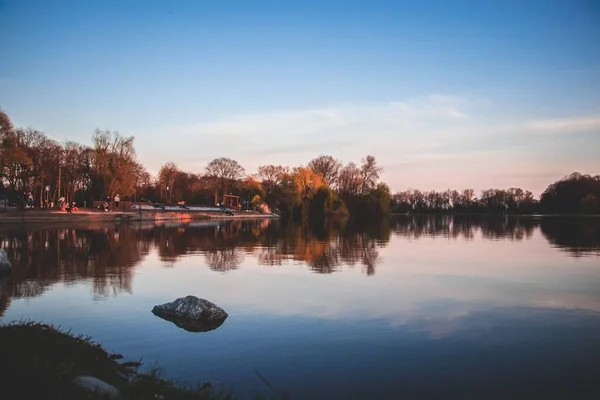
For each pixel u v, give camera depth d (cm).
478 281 2002
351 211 11869
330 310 1466
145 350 1076
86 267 2311
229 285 1872
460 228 6838
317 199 11450
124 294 1669
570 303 1589
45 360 799
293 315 1401
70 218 6194
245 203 12188
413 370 980
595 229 6216
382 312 1447
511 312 1460
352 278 2062
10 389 645
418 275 2156
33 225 5528
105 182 8250
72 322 1294
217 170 13600
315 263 2559
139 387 752
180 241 3866
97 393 671
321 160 12662
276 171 13475
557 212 14675
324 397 852
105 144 8225
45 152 8081
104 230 5000
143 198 12381
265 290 1773
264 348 1102
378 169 12050
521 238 4619
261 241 3975
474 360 1038
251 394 857
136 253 2939
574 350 1105
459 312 1456
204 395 780
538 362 1029
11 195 7894
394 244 3838
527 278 2089
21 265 2339
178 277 2056
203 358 1033
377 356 1059
